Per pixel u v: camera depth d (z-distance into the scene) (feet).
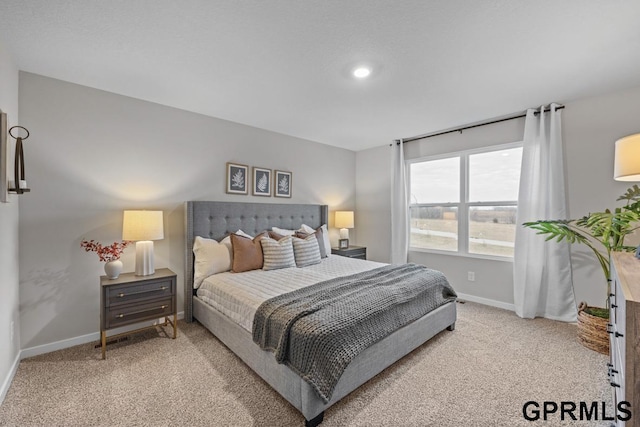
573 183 9.72
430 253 13.88
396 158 14.58
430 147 13.70
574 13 5.28
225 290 8.11
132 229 8.21
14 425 5.16
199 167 10.77
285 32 5.91
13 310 6.79
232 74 7.73
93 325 8.51
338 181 16.10
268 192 12.89
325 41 6.23
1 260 5.98
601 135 9.19
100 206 8.64
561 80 8.09
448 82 8.20
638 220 7.32
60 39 6.14
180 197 10.32
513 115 10.96
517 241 10.61
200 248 9.68
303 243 11.19
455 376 6.74
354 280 8.27
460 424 5.26
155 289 8.32
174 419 5.33
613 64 7.18
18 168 6.27
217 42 6.27
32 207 7.57
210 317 8.73
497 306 11.70
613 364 5.26
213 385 6.36
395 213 14.62
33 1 4.97
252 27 5.75
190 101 9.59
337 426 5.19
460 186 12.91
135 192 9.32
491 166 12.04
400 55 6.78
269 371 6.06
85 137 8.38
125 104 9.11
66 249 8.09
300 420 5.34
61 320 8.02
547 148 10.09
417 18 5.47
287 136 13.65
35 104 7.61
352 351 5.56
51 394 6.01
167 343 8.36
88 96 8.44
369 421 5.32
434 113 10.74
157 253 9.80
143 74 7.71
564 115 9.87
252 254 9.95
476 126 12.14
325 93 8.96
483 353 7.80
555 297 10.10
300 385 5.26
